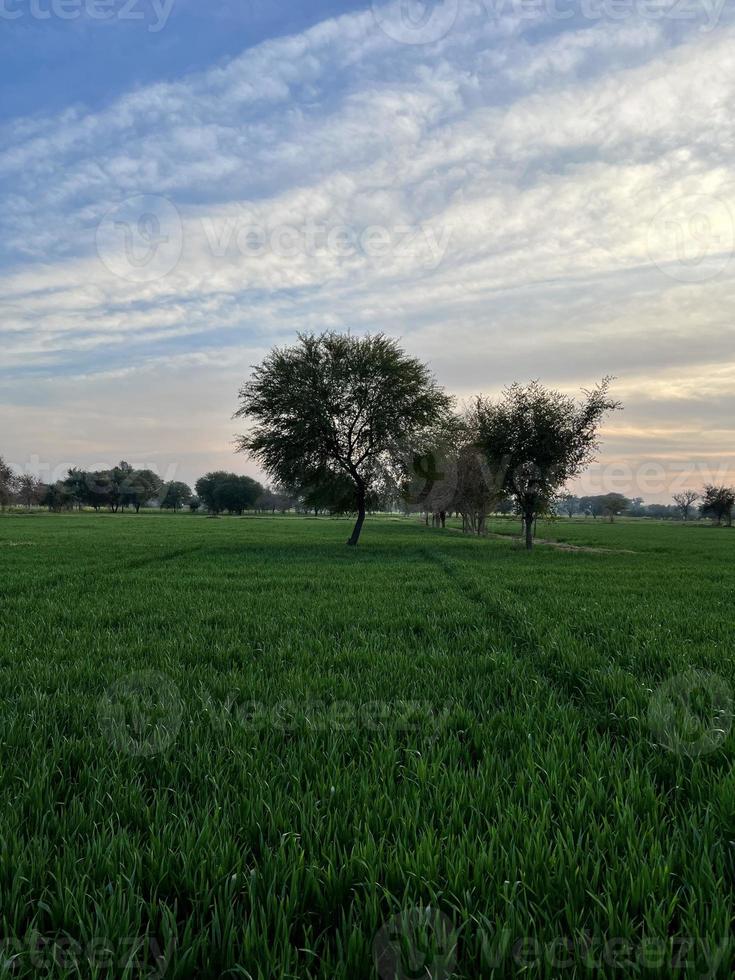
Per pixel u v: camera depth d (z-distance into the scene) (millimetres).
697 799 3975
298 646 8945
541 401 35062
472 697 6461
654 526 111688
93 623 10914
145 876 3074
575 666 7383
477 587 16078
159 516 134250
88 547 35500
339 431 36344
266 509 195250
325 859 3162
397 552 33844
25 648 8727
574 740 5004
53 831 3527
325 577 19688
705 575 20734
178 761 4508
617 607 12688
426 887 2930
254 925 2604
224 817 3562
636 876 3021
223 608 12758
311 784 4125
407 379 35938
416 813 3576
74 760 4590
